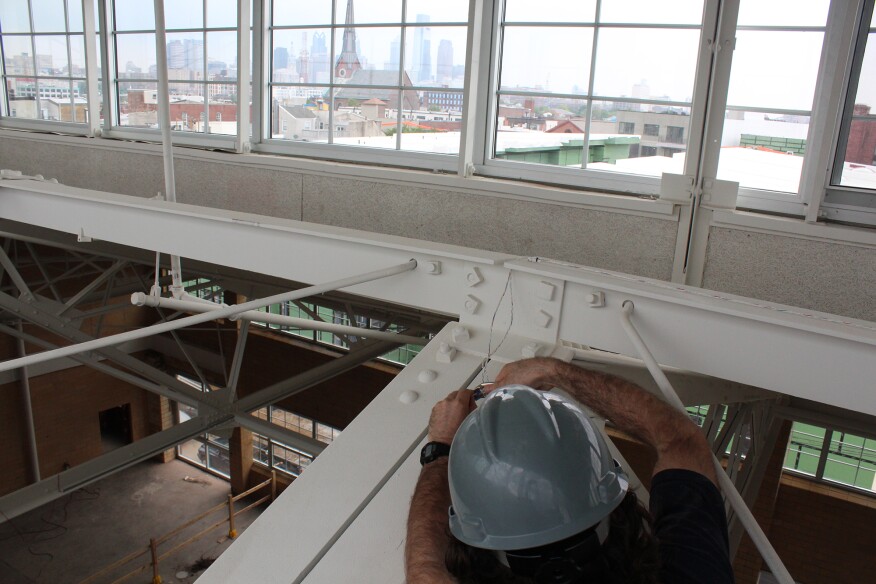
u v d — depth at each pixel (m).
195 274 6.55
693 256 2.71
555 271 1.92
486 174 3.31
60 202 3.18
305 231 2.37
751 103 2.61
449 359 1.88
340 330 3.42
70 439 12.59
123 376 5.40
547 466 0.84
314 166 3.69
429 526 0.98
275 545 1.19
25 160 5.33
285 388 5.51
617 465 0.95
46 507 12.64
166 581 10.99
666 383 1.43
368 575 1.11
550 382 1.31
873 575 7.61
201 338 13.30
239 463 13.36
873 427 3.69
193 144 4.38
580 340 1.92
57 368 12.16
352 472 1.39
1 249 5.55
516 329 2.01
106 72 4.79
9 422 11.49
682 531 0.94
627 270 2.87
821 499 7.71
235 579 1.11
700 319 1.74
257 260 2.59
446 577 0.88
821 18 2.41
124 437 14.20
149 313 13.77
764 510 7.79
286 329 12.51
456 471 0.91
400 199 3.43
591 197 2.86
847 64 2.33
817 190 2.44
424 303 2.20
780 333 1.65
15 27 5.31
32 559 11.32
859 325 1.61
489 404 0.95
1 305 5.50
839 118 2.42
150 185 4.59
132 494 13.30
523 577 0.81
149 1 4.44
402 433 1.53
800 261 2.48
